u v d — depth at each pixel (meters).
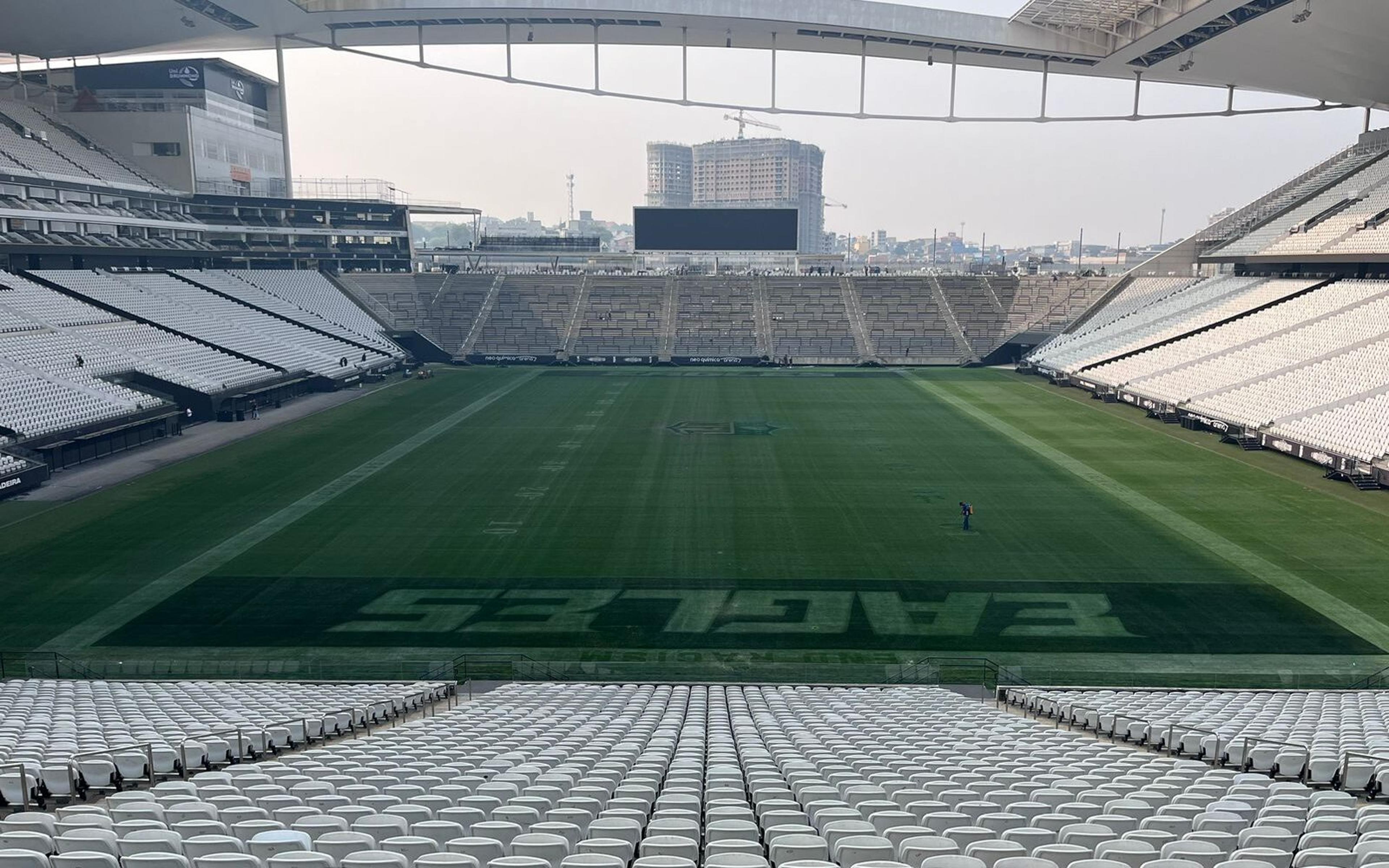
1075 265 166.38
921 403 67.31
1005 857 8.64
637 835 9.74
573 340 93.38
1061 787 12.16
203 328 70.62
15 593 29.67
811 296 99.75
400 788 11.70
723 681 24.34
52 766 13.22
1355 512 38.28
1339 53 61.31
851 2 69.50
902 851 8.64
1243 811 10.97
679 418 60.84
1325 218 75.06
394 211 99.75
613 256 114.44
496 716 19.50
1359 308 60.56
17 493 41.03
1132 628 27.27
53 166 70.56
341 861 8.34
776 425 58.59
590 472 45.88
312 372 71.62
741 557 33.34
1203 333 70.44
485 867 8.00
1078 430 56.91
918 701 21.95
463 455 49.47
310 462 47.75
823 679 24.53
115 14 70.69
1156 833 9.62
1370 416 45.81
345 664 25.00
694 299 99.38
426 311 95.62
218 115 88.44
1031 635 26.94
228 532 35.88
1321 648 25.80
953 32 69.69
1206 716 19.25
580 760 14.14
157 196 80.69
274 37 81.69
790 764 13.43
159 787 11.96
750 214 99.62
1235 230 86.44
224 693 21.48
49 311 60.62
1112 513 38.47
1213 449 51.12
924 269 135.75
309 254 95.81
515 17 71.81
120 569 31.81
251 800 11.04
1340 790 13.85
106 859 8.15
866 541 35.12
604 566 32.38
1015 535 35.69
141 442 52.03
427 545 34.53
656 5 69.19
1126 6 61.97
